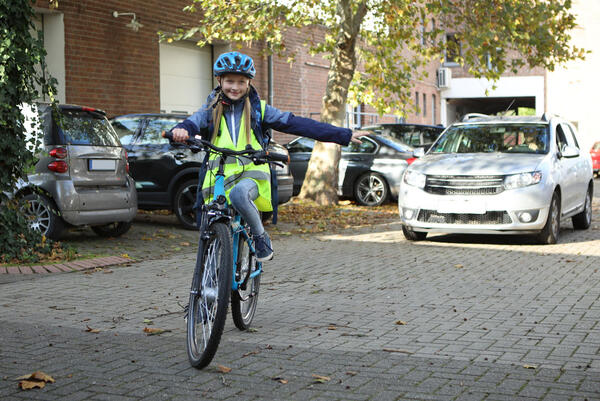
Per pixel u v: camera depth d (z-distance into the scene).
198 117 4.88
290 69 23.53
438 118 44.16
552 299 6.85
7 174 8.91
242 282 5.26
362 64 25.89
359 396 4.09
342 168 17.19
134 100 16.67
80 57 15.18
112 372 4.54
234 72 4.82
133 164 12.15
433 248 10.48
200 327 4.70
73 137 9.81
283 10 15.64
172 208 12.09
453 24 16.50
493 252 10.02
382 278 8.07
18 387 4.23
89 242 10.58
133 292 7.27
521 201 10.18
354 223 13.91
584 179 12.50
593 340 5.33
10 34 8.62
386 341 5.34
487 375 4.47
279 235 12.14
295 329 5.73
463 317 6.12
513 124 11.62
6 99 8.67
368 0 16.06
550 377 4.42
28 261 8.75
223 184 4.85
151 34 17.14
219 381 4.37
